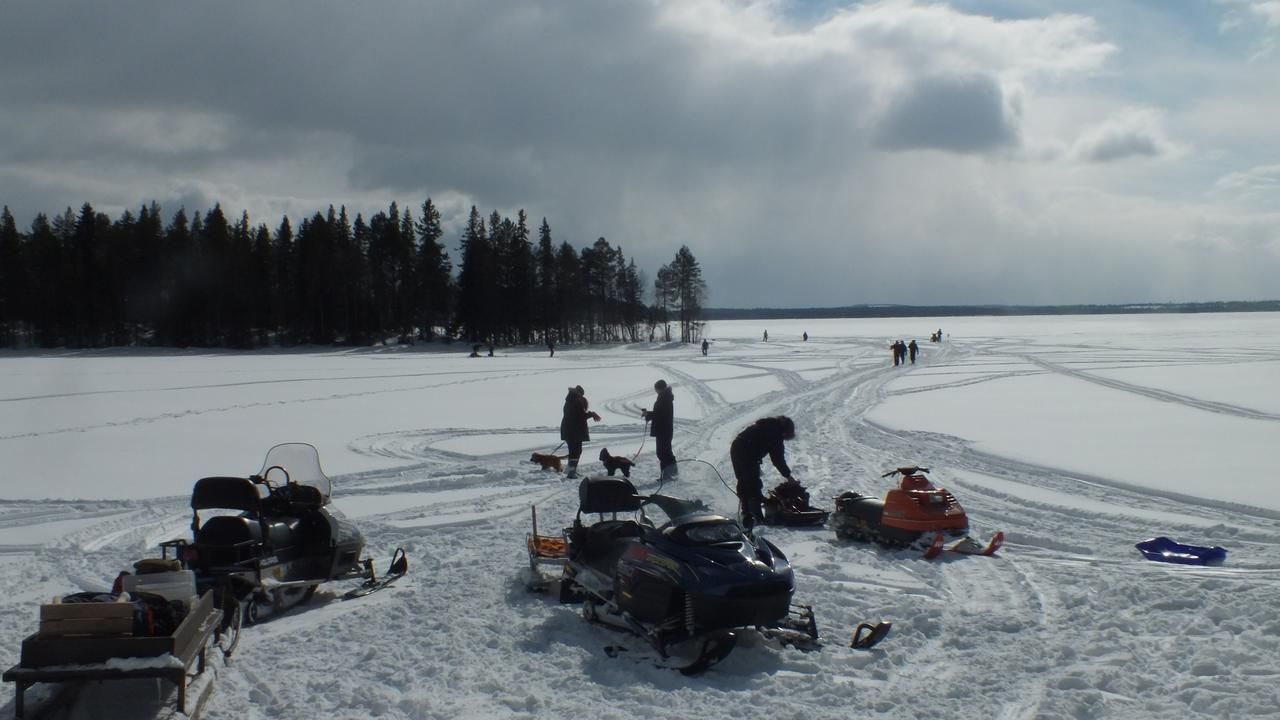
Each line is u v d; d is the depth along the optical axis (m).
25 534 10.80
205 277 86.06
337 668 6.24
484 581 8.52
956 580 8.64
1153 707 5.49
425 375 42.56
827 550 10.04
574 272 96.62
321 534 8.13
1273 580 8.27
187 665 5.08
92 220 87.75
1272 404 25.47
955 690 5.77
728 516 7.25
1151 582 8.21
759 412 25.19
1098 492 13.05
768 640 6.69
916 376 38.72
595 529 7.78
